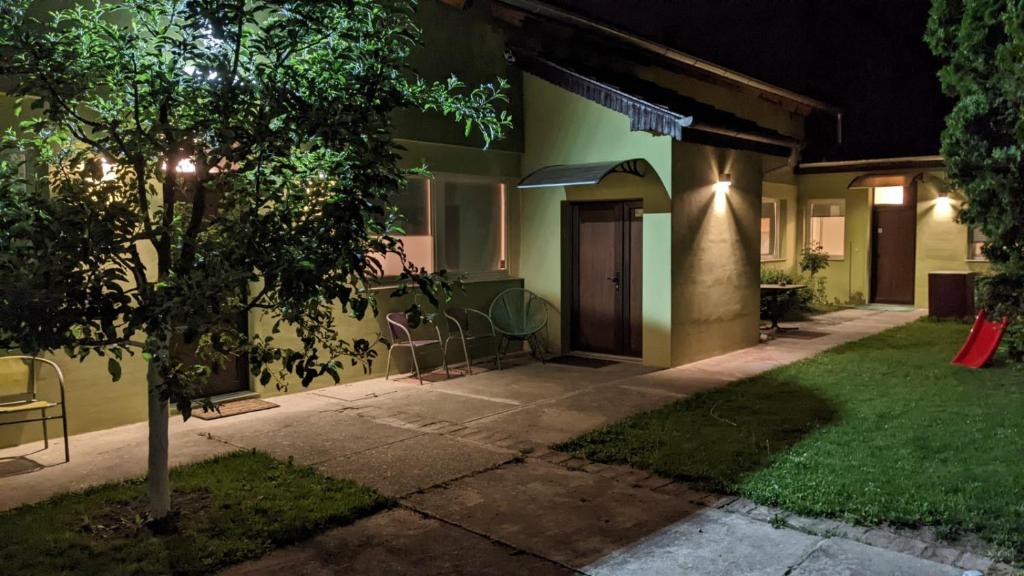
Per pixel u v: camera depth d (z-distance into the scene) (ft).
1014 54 12.44
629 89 30.76
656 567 12.10
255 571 12.09
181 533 13.34
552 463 17.57
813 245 50.80
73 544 12.82
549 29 32.50
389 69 13.57
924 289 47.19
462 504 14.94
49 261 10.76
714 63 37.35
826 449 17.79
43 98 12.36
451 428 20.65
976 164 14.30
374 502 14.83
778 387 25.30
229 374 24.21
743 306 33.99
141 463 17.47
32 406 17.42
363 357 14.38
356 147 12.62
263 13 20.42
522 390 25.66
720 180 31.65
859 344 33.96
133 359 21.20
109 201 12.78
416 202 29.04
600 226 31.91
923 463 16.61
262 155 12.73
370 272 12.71
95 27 12.64
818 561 12.14
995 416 20.63
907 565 11.91
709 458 17.33
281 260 11.86
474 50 30.25
